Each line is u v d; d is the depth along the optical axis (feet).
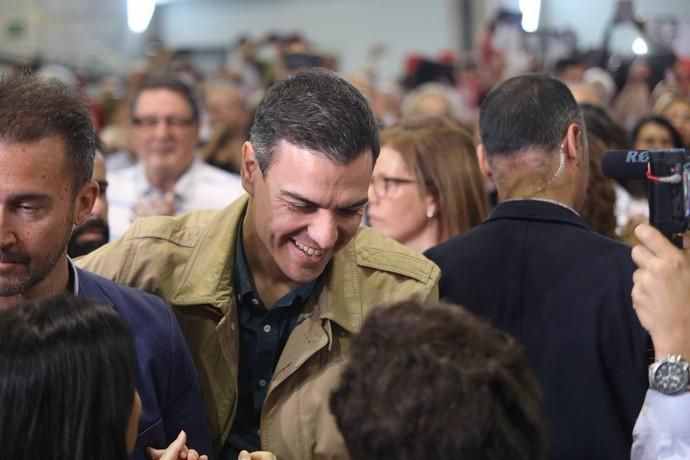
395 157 7.39
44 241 4.09
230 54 39.27
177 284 5.17
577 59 22.13
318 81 4.56
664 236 4.29
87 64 28.27
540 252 5.54
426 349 3.06
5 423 3.37
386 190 7.43
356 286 5.16
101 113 17.43
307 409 4.99
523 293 5.50
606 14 29.25
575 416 5.25
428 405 2.95
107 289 4.70
